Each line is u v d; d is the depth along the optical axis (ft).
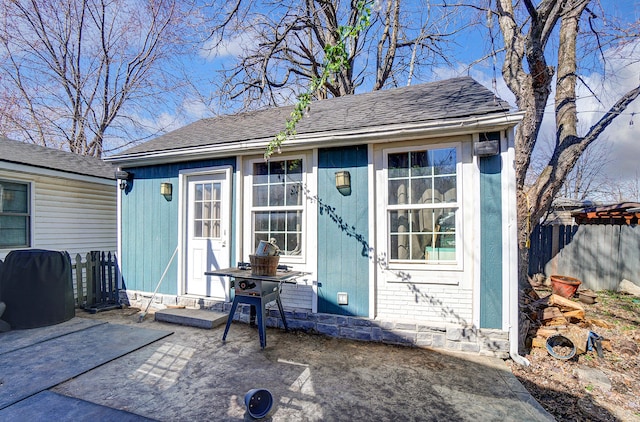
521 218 15.60
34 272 14.75
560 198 45.85
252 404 8.06
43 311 14.84
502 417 8.16
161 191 18.12
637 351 12.46
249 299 12.98
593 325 15.28
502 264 12.10
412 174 13.64
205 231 17.66
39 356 11.49
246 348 12.51
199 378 9.99
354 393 9.21
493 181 12.29
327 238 14.60
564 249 24.68
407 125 12.57
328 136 13.76
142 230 19.04
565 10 16.69
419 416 8.14
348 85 39.83
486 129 12.12
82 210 22.91
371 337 13.51
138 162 18.54
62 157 24.82
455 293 12.85
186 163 17.93
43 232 20.38
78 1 44.55
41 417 7.88
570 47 18.92
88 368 10.55
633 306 19.13
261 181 16.29
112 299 19.42
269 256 12.47
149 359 11.39
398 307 13.57
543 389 9.86
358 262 14.06
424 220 13.47
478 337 12.25
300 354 12.00
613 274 23.30
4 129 41.39
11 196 18.94
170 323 15.66
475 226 12.46
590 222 32.01
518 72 16.57
